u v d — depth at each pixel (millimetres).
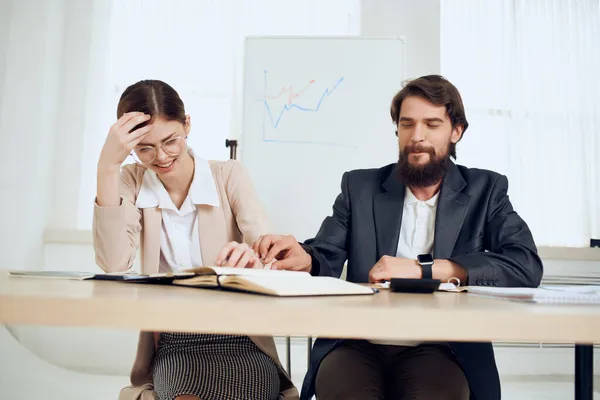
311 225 2943
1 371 2953
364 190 1485
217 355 1125
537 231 3508
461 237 1377
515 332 518
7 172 3162
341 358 1124
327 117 2977
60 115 3514
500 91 3547
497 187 1417
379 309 521
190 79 3492
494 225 1345
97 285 811
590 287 1057
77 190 3506
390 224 1417
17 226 3158
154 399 1145
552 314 521
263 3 3496
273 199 2949
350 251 1443
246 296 689
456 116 1412
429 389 1016
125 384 2955
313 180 2953
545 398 2799
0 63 3133
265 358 1164
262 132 2971
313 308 523
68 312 518
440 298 791
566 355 3393
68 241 3389
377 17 3488
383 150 2969
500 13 3562
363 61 2994
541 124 3537
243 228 1427
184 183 1433
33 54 3254
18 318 520
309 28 3498
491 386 1129
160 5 3492
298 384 2959
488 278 1139
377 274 1117
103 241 1216
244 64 3002
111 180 1222
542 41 3551
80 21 3529
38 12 3270
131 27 3492
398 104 1459
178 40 3492
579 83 3539
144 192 1414
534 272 1208
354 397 1033
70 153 3514
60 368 3225
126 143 1207
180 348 1169
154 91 1298
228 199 1479
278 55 3000
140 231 1436
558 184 3527
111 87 3508
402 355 1157
